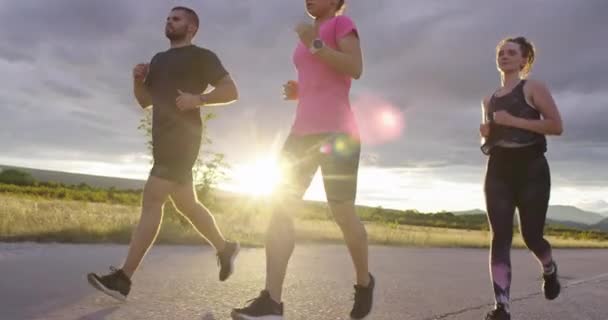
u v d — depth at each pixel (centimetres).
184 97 442
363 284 404
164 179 450
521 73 461
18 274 567
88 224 1070
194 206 485
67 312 409
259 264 809
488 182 440
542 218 432
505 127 433
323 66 379
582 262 1331
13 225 953
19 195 3431
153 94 461
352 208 382
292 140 384
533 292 695
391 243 1791
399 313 503
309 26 364
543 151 433
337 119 376
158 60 468
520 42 443
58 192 4300
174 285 566
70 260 705
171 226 1174
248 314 351
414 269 928
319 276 727
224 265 513
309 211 3494
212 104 458
